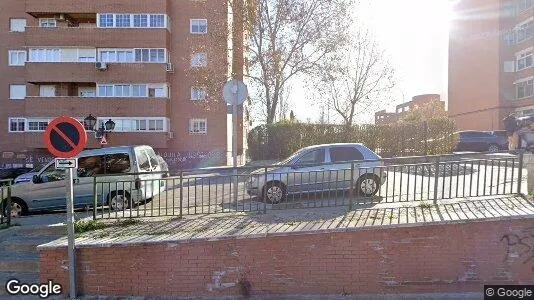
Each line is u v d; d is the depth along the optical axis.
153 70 31.06
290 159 10.43
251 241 5.89
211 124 32.41
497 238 5.72
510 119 15.87
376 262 5.81
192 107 32.38
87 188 10.26
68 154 5.72
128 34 31.14
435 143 21.12
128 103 30.84
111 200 7.96
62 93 32.41
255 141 22.84
